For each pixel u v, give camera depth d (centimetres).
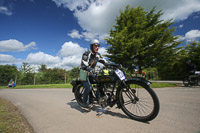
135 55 1153
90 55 275
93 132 175
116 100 246
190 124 191
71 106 338
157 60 1149
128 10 1238
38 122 221
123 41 1040
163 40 1091
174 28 1096
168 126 187
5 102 439
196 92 491
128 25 1134
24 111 302
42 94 623
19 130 188
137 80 218
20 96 591
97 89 272
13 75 2409
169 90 571
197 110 260
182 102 330
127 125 197
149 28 1138
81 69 283
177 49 1134
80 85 329
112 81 246
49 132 180
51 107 333
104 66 261
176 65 1747
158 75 2197
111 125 199
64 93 619
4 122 224
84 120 225
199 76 700
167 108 279
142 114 236
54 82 2327
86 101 292
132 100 233
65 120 228
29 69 2964
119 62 1164
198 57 1406
